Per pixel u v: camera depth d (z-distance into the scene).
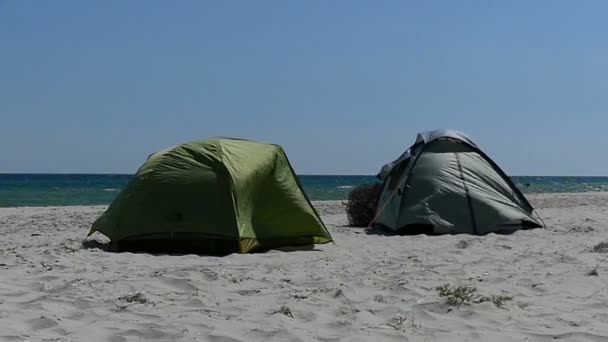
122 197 10.71
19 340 5.02
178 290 6.93
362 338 5.20
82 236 12.63
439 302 6.34
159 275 7.53
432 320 5.84
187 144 10.91
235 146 10.94
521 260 9.16
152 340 5.12
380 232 13.59
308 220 10.99
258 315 5.88
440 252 10.16
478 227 12.88
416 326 5.61
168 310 6.05
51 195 41.00
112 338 5.15
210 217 10.18
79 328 5.39
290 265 8.84
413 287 7.12
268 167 10.94
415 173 13.51
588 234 12.48
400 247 10.91
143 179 10.55
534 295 6.85
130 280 7.25
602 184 87.69
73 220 17.33
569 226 14.10
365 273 8.08
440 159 13.64
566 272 8.09
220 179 10.34
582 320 5.79
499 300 6.44
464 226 12.87
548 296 6.79
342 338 5.21
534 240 11.57
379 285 7.26
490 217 12.96
